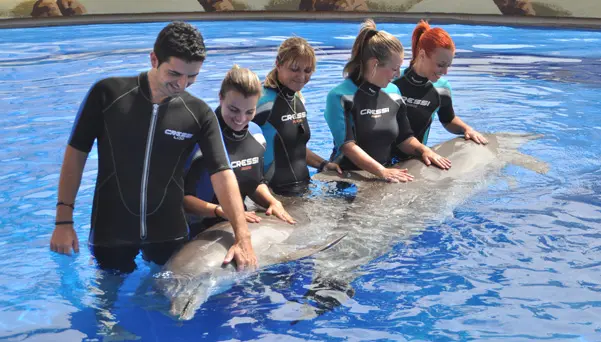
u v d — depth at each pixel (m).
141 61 9.70
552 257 3.34
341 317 2.77
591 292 2.95
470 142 4.93
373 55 4.36
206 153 3.26
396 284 3.07
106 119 3.14
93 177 4.68
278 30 14.19
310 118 6.33
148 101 3.15
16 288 3.01
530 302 2.87
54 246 3.11
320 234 3.48
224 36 13.06
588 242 3.51
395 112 4.65
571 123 6.14
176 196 3.35
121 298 2.91
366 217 3.75
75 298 2.92
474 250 3.43
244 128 3.71
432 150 4.78
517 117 6.41
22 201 4.13
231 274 3.01
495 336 2.58
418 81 4.87
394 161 4.93
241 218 3.19
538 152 5.13
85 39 12.55
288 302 2.88
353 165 4.68
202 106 3.27
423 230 3.66
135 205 3.25
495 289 3.00
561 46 12.03
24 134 5.70
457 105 7.01
